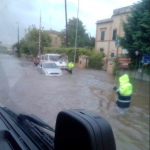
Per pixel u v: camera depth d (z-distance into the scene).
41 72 12.64
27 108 4.60
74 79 12.88
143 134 4.52
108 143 0.92
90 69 23.95
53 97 6.84
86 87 10.23
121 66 17.61
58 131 1.10
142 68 16.09
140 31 14.52
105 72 20.45
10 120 1.76
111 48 26.22
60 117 1.09
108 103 7.17
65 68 17.66
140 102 7.91
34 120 1.80
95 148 0.87
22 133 1.51
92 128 0.90
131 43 16.14
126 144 3.97
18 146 1.27
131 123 5.21
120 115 5.86
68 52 27.17
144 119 5.60
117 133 4.50
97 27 28.80
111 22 26.09
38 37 10.05
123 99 6.14
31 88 7.52
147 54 14.99
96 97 7.96
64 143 1.04
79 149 0.93
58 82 10.86
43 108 5.15
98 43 28.80
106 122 0.97
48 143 1.41
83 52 26.02
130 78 16.83
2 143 1.35
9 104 2.87
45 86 8.86
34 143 1.38
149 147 3.88
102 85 11.37
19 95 5.46
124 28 16.17
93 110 6.11
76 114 1.02
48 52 25.34
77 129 0.95
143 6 14.54
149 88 11.82
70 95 7.70
